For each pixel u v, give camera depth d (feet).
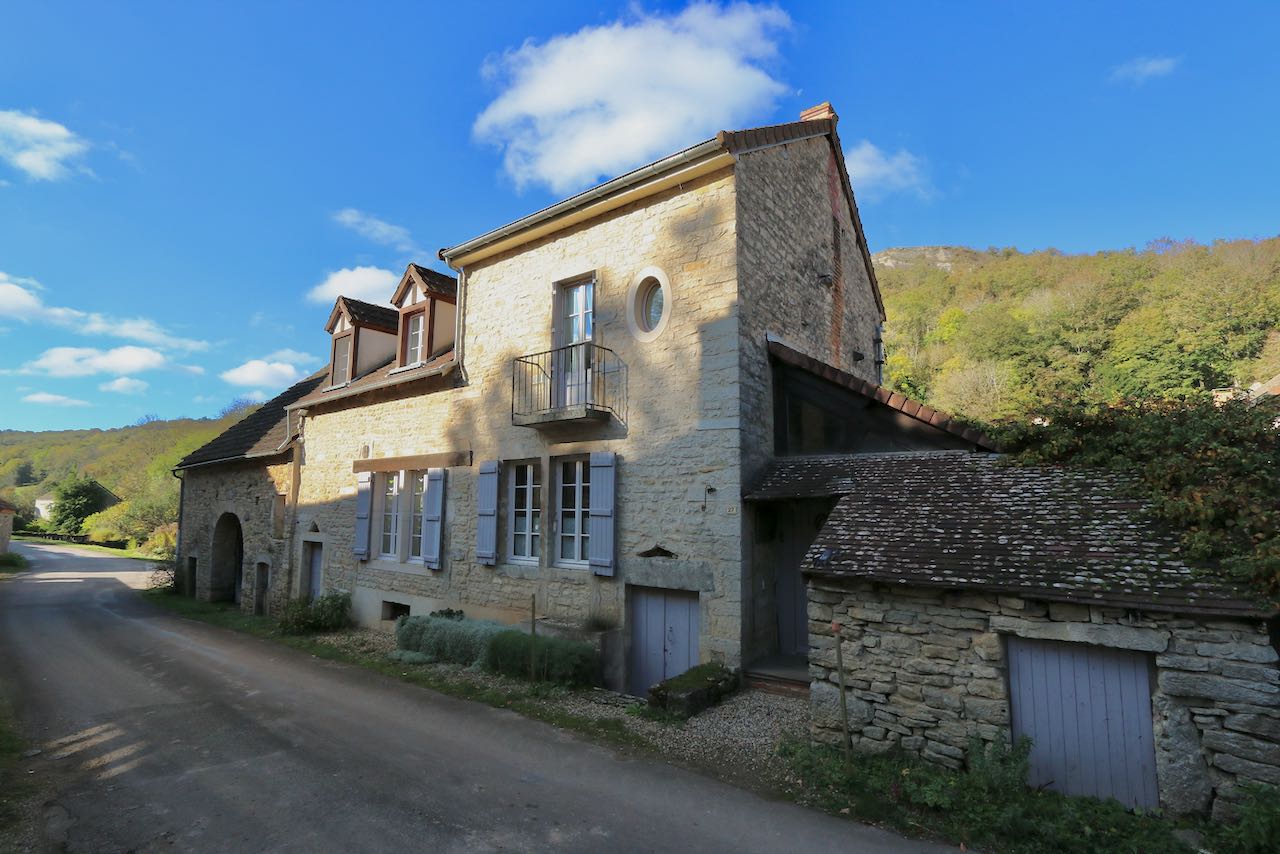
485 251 34.01
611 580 27.81
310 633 37.55
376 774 17.01
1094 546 15.51
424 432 36.83
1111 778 14.43
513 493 32.73
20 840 13.53
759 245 27.40
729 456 24.75
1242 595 12.92
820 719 17.95
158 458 159.63
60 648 34.50
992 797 14.34
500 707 22.62
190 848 13.28
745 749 18.43
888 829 13.97
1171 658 13.55
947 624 16.25
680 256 27.04
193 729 20.66
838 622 17.80
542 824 14.29
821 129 34.19
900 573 16.63
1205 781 13.08
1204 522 14.84
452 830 14.03
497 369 33.40
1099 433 20.07
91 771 17.30
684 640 26.18
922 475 21.77
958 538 17.38
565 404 30.45
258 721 21.42
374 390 39.52
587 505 29.94
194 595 58.34
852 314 39.04
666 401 26.76
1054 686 15.25
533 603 25.45
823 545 18.88
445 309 39.83
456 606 33.81
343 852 13.15
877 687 17.08
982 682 15.65
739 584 24.14
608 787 16.15
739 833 13.87
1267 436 16.97
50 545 133.69
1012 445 21.49
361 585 39.50
